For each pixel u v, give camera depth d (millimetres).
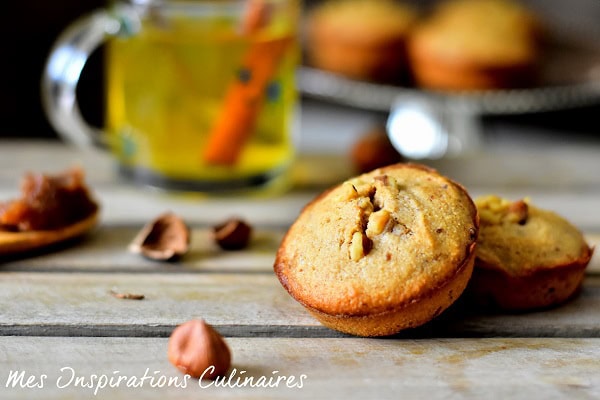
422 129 771
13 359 448
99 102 794
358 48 781
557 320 470
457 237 452
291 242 469
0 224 515
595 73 753
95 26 589
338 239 457
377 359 449
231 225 527
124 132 575
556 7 913
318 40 799
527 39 761
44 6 826
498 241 474
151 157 573
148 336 466
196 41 549
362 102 838
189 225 551
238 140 563
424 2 908
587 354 454
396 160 606
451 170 618
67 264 510
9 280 496
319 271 454
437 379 439
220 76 555
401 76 795
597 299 485
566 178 613
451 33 759
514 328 465
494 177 612
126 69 565
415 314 448
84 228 528
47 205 518
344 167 626
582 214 567
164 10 549
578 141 848
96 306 479
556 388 436
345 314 447
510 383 438
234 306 480
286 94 577
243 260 519
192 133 565
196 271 510
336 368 444
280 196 586
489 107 735
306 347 456
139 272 507
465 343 458
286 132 584
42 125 821
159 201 576
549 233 478
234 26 553
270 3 554
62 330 465
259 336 466
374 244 453
